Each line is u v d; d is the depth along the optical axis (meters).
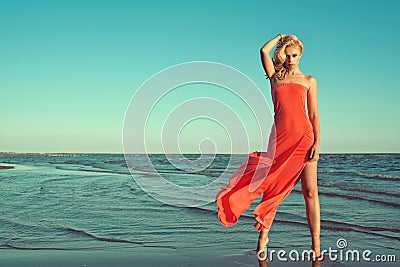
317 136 4.63
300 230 6.50
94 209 8.68
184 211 8.41
